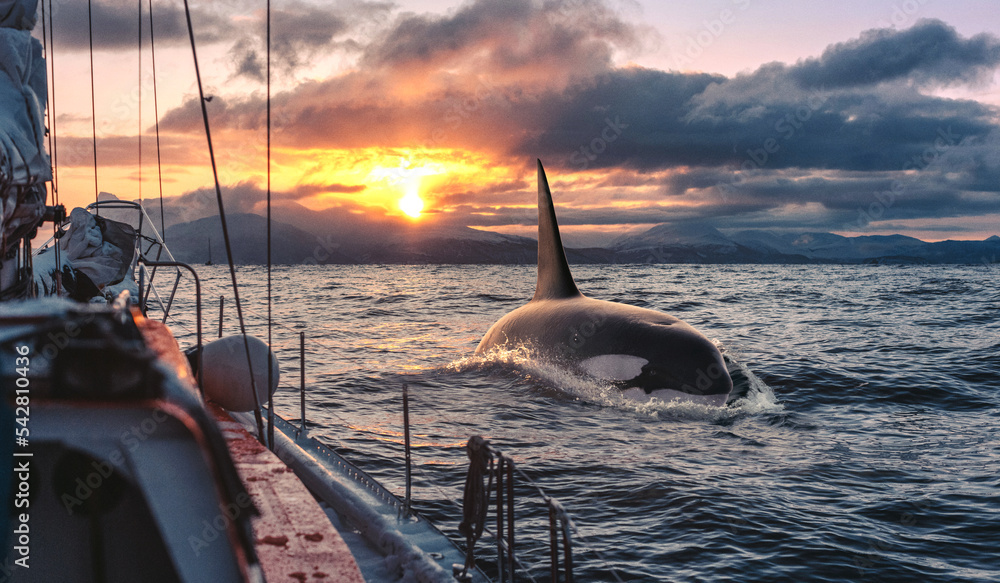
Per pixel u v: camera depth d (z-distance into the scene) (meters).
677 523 6.47
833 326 25.31
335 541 2.80
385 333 24.20
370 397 12.42
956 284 62.34
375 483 5.18
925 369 15.24
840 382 13.63
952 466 8.27
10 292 4.93
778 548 5.98
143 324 3.79
